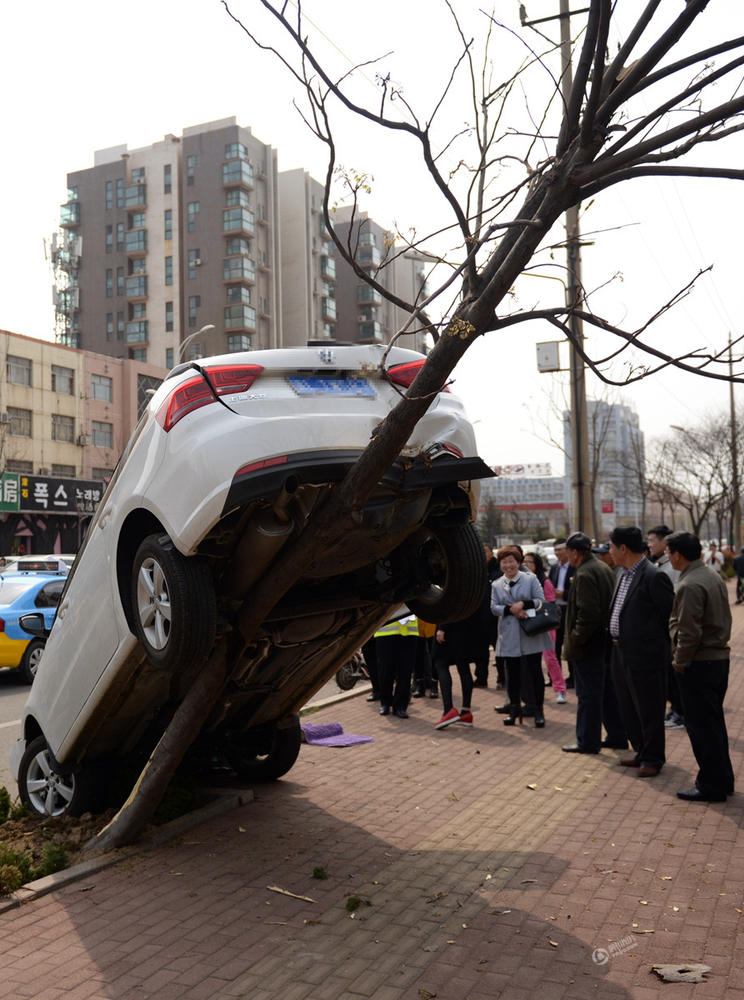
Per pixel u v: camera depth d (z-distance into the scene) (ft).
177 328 228.02
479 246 13.30
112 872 16.66
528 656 31.40
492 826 19.54
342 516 14.28
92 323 237.86
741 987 11.91
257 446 14.20
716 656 21.02
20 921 14.48
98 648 17.74
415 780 23.81
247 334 228.02
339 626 18.65
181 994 11.99
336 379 15.67
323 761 26.18
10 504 136.26
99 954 13.23
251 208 229.25
